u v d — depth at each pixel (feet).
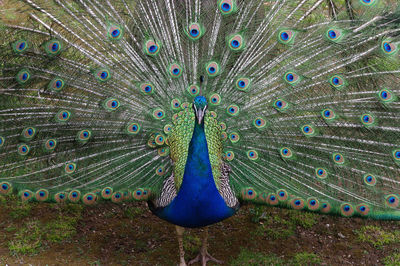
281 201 8.80
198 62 9.12
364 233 9.98
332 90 8.94
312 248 9.66
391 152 8.80
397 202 8.63
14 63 8.79
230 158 8.98
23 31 8.79
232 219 10.32
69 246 9.40
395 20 8.64
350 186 8.83
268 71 9.07
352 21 8.79
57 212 10.12
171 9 9.05
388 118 8.82
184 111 9.03
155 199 8.81
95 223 10.03
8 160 8.87
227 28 9.04
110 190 8.76
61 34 8.87
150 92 9.04
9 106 8.84
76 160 8.89
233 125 9.05
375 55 8.75
